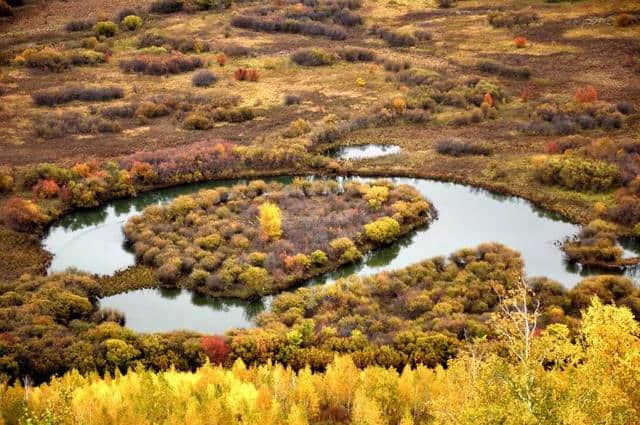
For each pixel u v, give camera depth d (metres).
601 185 85.00
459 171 94.56
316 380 47.59
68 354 54.44
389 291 64.88
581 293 61.78
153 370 53.53
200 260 71.50
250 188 87.88
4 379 50.97
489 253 69.94
